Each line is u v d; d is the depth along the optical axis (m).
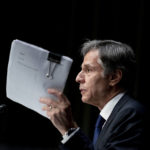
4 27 10.80
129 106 3.21
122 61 3.43
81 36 10.12
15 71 3.39
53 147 11.43
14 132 11.45
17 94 3.47
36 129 11.51
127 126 3.08
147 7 9.01
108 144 3.06
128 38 9.30
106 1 9.55
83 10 10.04
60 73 3.23
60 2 10.51
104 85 3.43
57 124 3.22
